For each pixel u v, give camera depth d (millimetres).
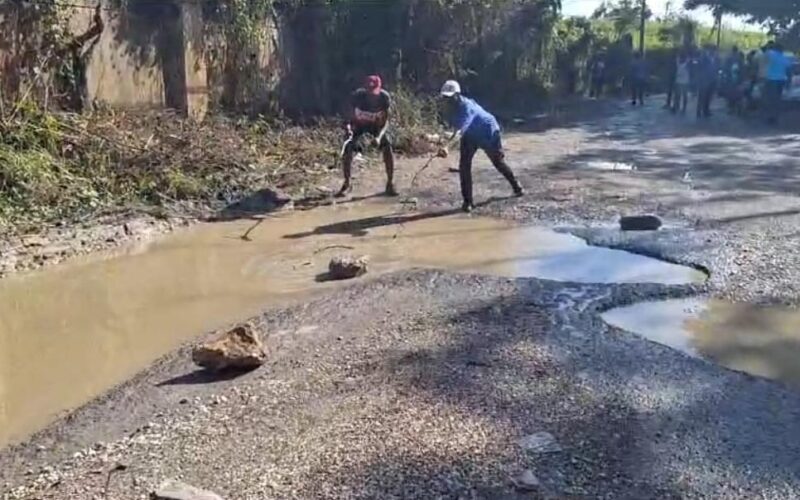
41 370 5215
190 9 13125
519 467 3670
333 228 8648
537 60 22562
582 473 3625
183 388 4762
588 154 13711
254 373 4891
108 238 8125
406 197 10070
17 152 9008
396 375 4723
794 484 3555
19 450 4133
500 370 4770
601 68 28328
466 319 5664
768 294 6113
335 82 16812
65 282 6977
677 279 6590
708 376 4688
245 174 10617
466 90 20578
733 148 14219
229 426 4191
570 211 9125
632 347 5113
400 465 3699
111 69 11758
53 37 10625
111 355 5438
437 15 18000
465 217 9016
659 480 3578
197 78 13398
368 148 12359
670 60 25172
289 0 15523
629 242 7719
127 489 3619
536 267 7023
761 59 18984
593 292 6230
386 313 5879
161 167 9883
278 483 3590
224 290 6695
